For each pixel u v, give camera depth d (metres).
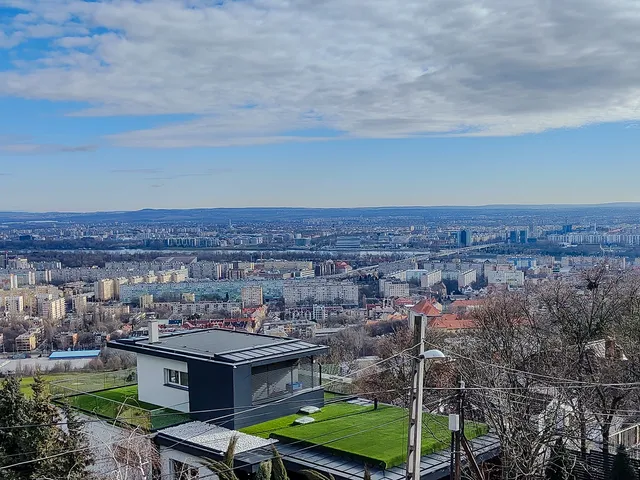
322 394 32.97
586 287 41.03
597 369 35.97
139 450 26.33
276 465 23.23
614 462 26.12
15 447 24.94
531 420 28.83
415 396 17.59
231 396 29.41
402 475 24.06
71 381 39.62
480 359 34.94
